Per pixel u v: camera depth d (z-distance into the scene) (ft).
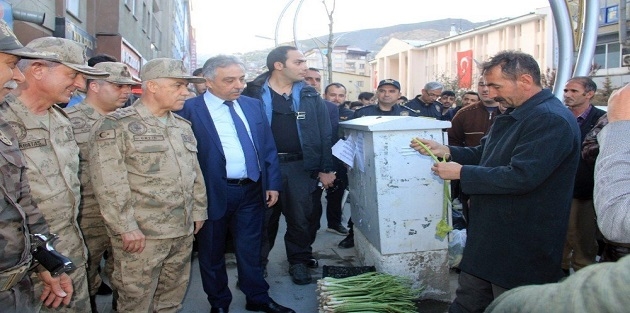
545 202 7.54
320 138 13.11
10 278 5.82
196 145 10.03
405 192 11.05
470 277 8.46
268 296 11.48
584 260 12.54
